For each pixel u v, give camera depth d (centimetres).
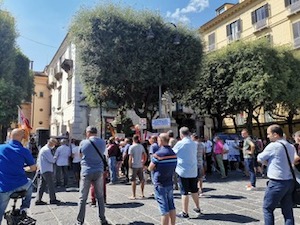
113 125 2030
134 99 1758
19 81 2184
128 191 949
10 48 1538
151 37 1397
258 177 1219
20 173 474
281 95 2162
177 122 2761
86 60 1495
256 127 3069
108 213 641
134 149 816
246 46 2127
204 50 1672
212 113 2431
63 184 1109
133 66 1435
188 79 1562
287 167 424
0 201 457
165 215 470
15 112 1502
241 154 1492
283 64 2128
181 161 595
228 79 2184
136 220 582
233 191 895
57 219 608
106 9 1457
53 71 3212
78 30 1470
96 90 1717
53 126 3105
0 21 1492
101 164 554
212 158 1352
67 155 1121
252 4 3142
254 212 622
